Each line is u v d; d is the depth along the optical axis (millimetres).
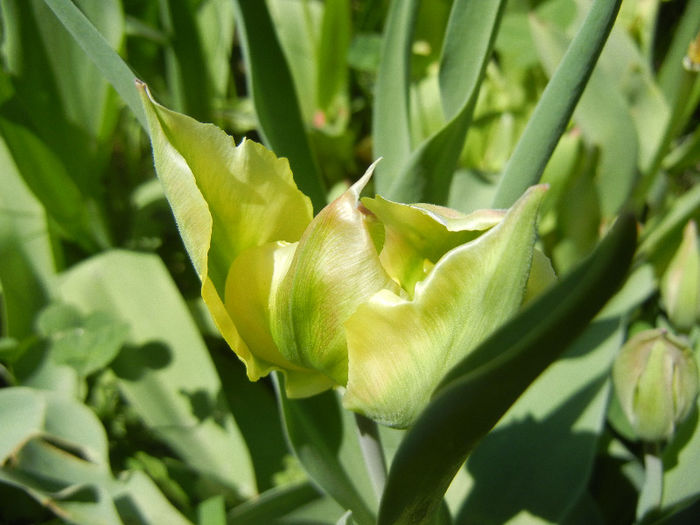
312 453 295
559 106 274
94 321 397
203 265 208
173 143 209
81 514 317
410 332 198
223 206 219
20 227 441
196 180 214
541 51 466
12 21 395
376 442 259
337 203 203
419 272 211
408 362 201
